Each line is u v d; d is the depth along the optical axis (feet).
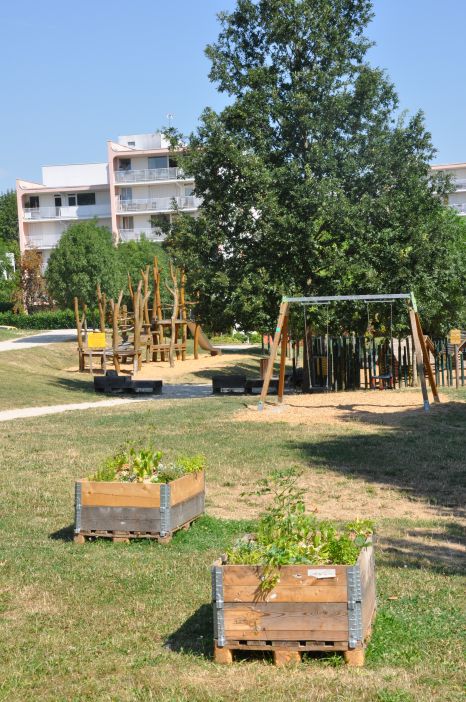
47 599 26.86
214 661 21.80
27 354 143.33
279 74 103.24
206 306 102.37
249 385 109.50
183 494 34.63
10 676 20.99
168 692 19.85
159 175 283.79
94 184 297.12
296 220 94.99
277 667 21.27
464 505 40.04
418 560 30.66
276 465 49.93
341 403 78.43
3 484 45.78
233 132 101.76
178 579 28.63
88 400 96.73
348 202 95.76
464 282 110.32
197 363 149.48
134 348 135.03
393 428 62.95
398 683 19.88
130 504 33.17
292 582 21.39
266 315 96.37
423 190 100.48
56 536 34.86
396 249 95.91
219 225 101.40
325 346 99.66
